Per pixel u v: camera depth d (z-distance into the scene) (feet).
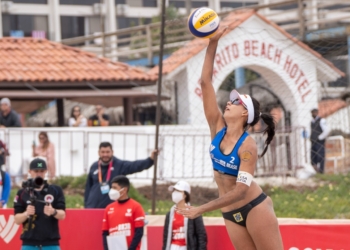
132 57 215.10
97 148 111.55
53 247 58.39
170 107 136.56
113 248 59.36
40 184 57.62
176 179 108.17
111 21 322.14
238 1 331.36
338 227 57.72
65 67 133.49
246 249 43.24
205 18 43.68
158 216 63.62
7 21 306.35
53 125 157.17
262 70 126.52
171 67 124.06
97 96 127.13
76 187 101.65
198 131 111.96
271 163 108.37
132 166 70.79
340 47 110.42
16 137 106.32
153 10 334.65
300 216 82.43
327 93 134.41
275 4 129.18
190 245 57.26
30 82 126.00
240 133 41.91
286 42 125.08
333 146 126.52
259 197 42.42
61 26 318.24
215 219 62.18
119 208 60.23
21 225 63.10
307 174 108.58
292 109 126.11
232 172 41.60
